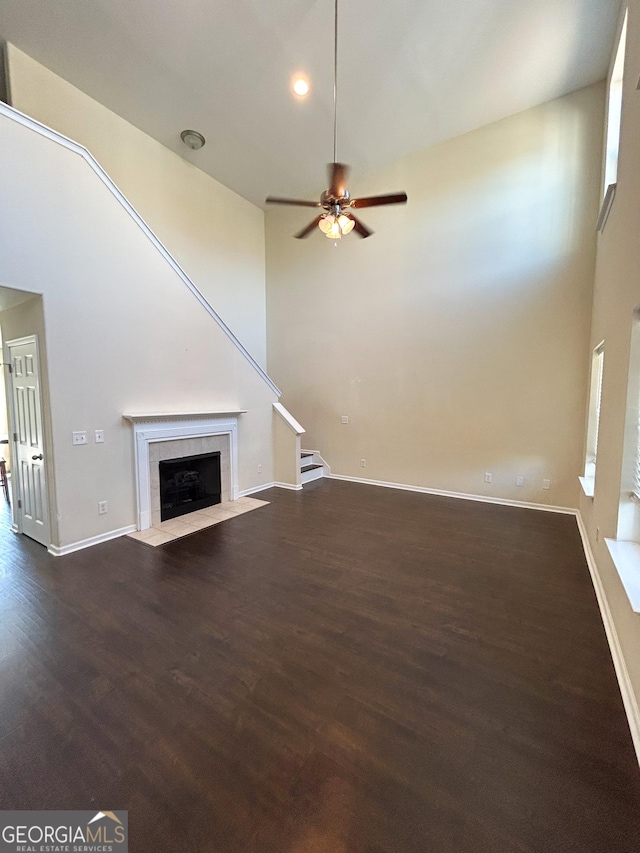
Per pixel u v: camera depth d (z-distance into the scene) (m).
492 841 1.13
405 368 5.42
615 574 2.04
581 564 3.05
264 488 5.46
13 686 1.75
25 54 3.72
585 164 4.10
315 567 2.99
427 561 3.10
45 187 2.96
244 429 5.07
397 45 3.55
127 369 3.63
